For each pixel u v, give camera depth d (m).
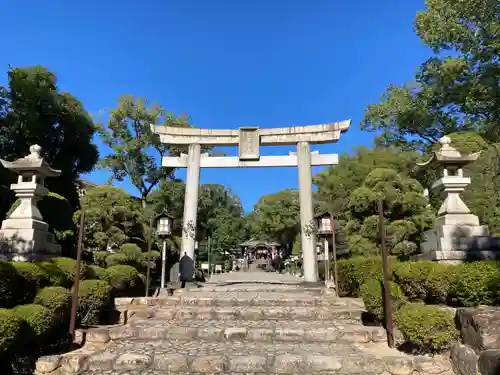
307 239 12.76
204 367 5.06
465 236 6.42
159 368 5.14
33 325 4.92
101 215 11.88
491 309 4.68
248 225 46.00
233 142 14.09
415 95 22.30
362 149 22.39
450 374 4.78
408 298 6.18
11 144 15.18
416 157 19.80
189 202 13.49
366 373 4.92
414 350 5.46
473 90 18.36
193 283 11.65
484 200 13.62
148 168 27.25
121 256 10.88
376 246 11.71
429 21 20.30
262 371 5.02
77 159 17.16
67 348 5.83
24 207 7.00
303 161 13.56
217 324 7.10
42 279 5.94
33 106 15.09
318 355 5.28
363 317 7.53
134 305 8.56
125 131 26.59
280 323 7.16
